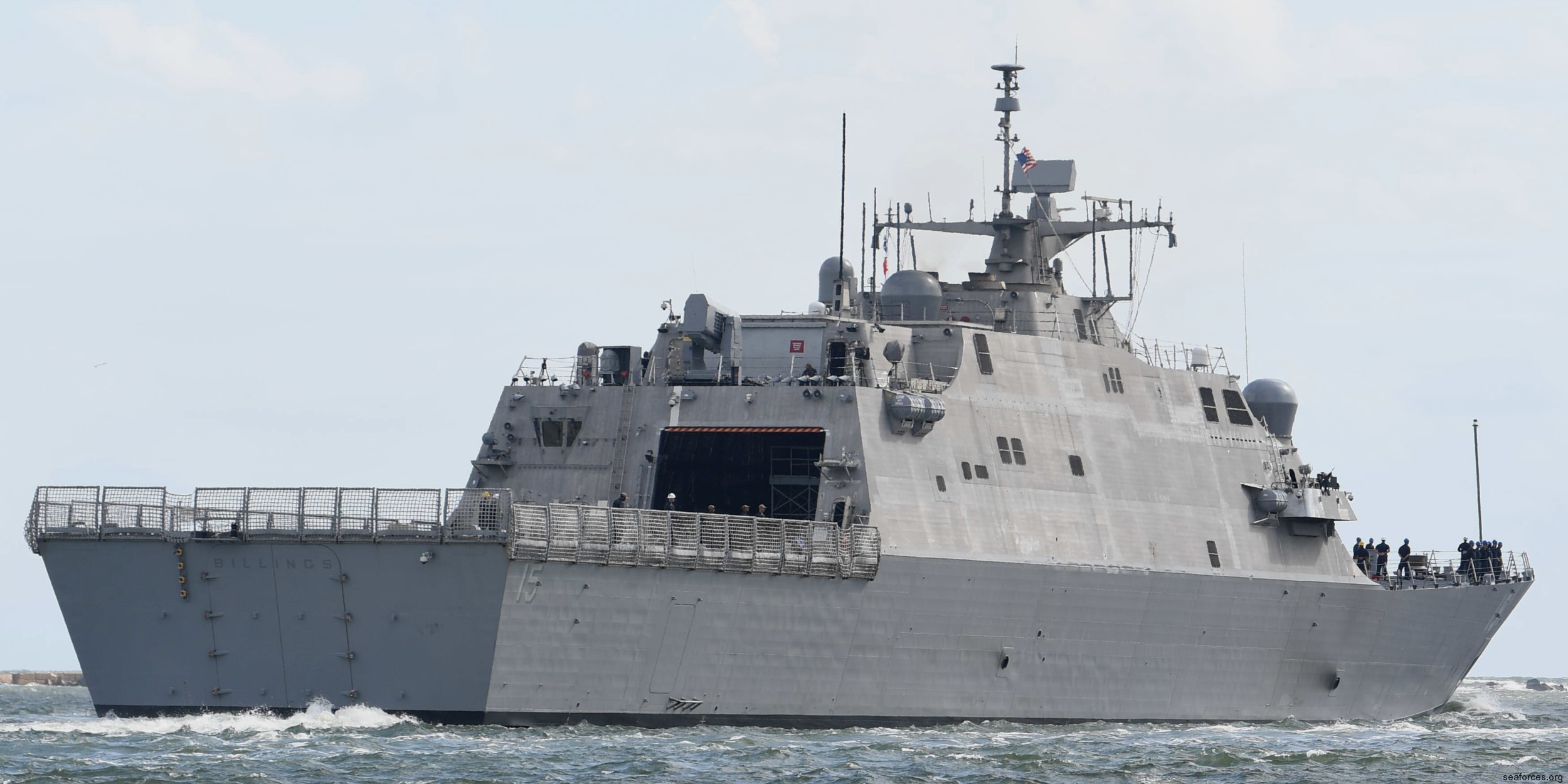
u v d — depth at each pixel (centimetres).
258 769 18500
